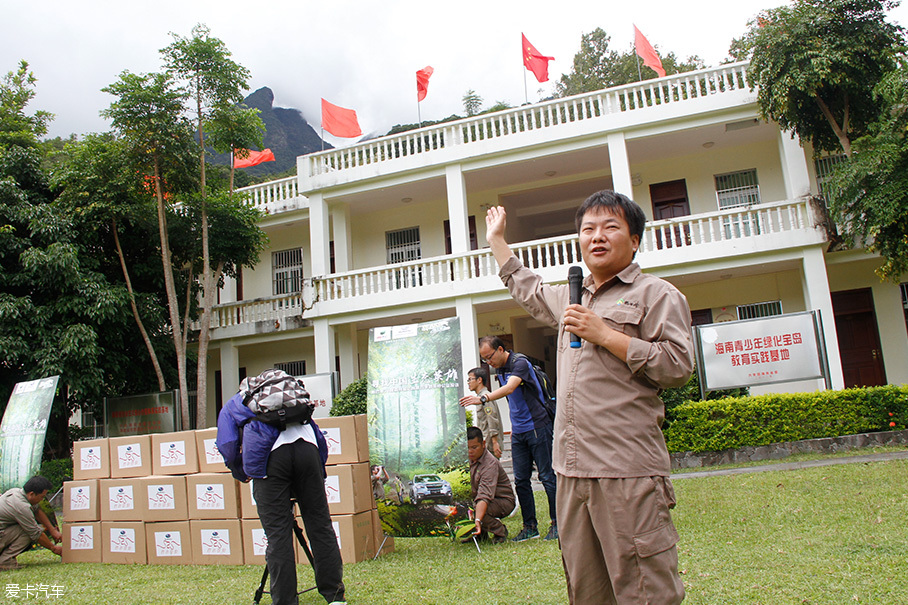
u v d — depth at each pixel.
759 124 12.88
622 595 1.86
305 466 3.69
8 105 13.30
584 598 2.04
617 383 1.96
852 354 13.33
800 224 11.67
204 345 12.92
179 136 12.23
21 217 11.25
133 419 12.58
